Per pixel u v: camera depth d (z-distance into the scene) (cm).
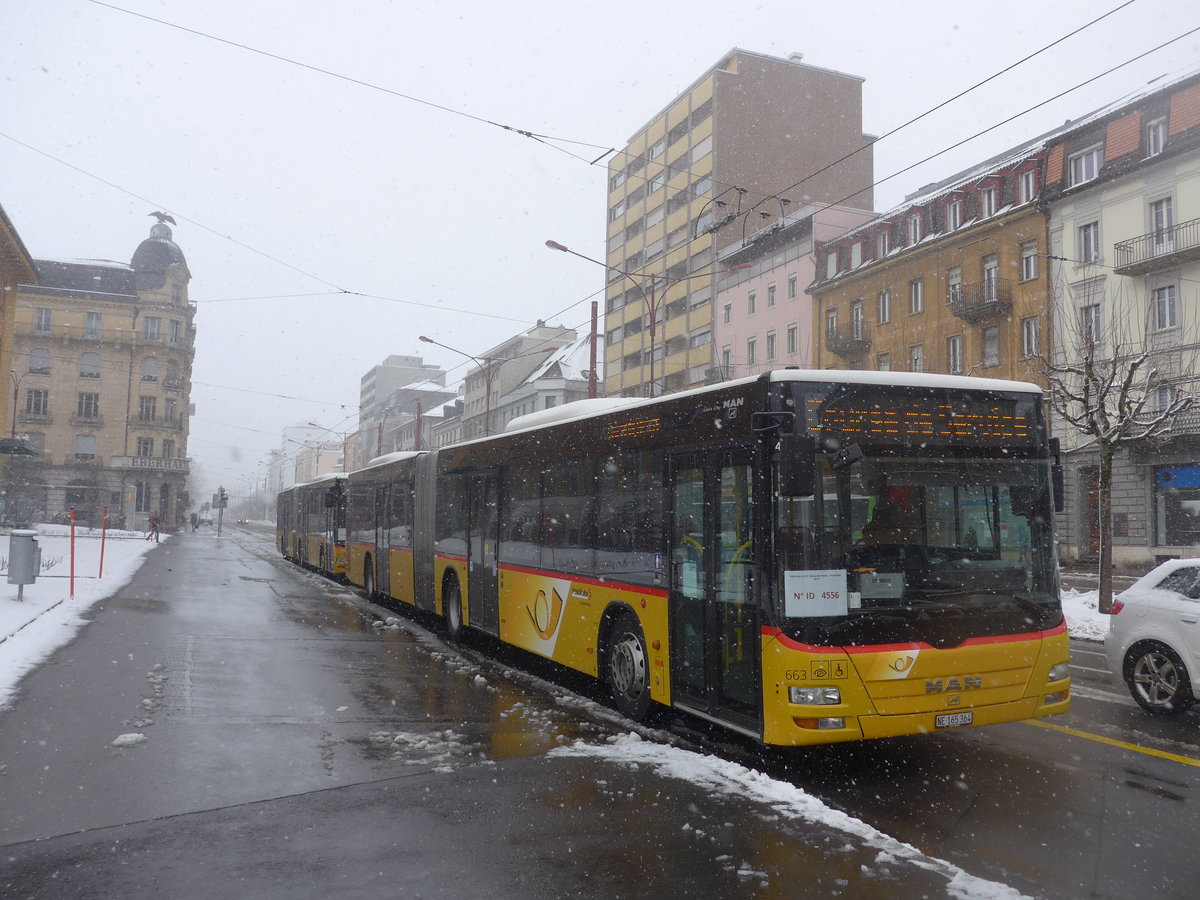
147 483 7525
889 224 4097
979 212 3666
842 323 4331
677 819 514
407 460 1659
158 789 561
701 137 5609
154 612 1495
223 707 798
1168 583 852
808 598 602
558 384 7081
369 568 1955
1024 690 638
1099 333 2756
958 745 732
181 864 444
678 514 754
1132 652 862
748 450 661
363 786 573
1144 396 1748
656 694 774
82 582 1981
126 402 7525
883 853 462
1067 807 570
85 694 830
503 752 668
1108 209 3117
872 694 596
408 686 938
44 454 7312
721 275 5300
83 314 7512
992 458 662
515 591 1097
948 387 661
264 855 456
